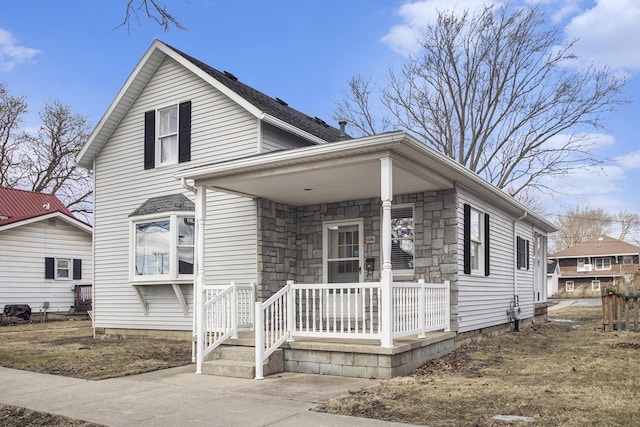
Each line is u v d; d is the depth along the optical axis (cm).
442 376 759
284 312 862
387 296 768
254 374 794
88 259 2317
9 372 874
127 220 1397
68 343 1259
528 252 1703
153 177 1359
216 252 1202
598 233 6009
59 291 2186
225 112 1250
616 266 4756
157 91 1371
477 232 1202
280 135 1261
